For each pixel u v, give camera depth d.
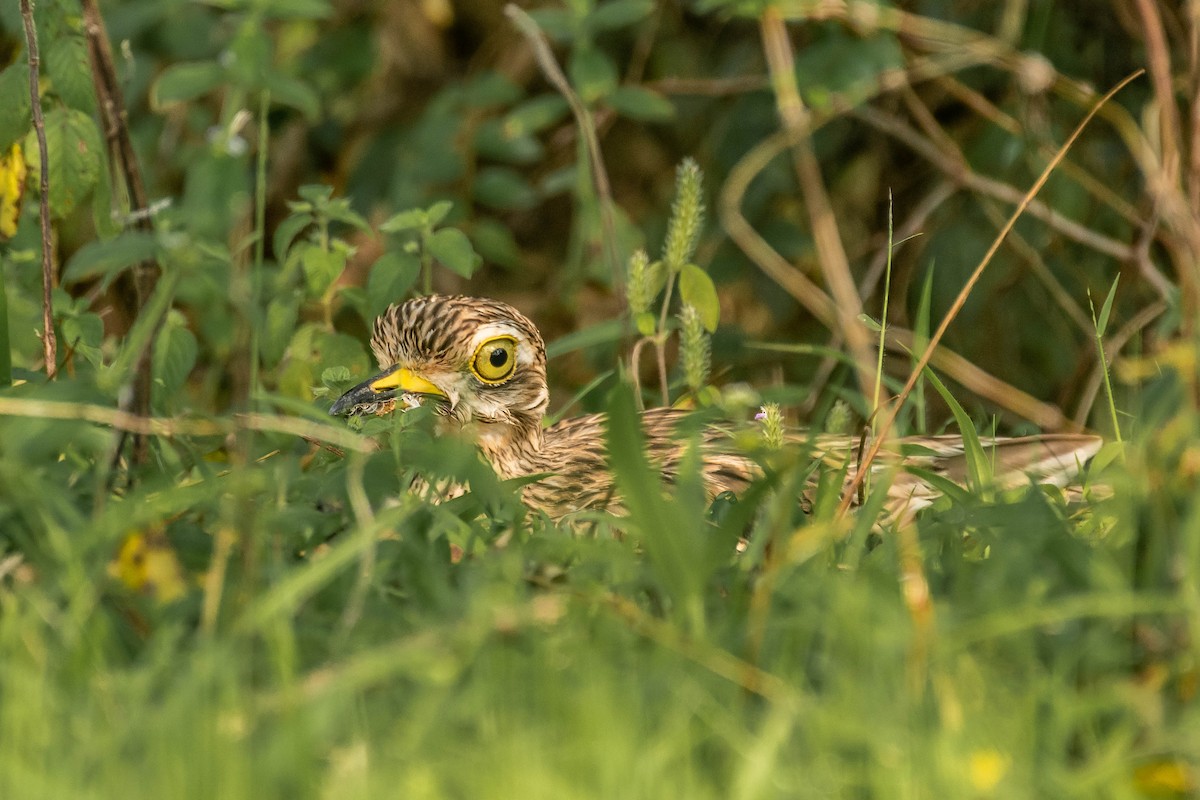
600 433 11.91
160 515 7.22
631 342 12.05
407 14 16.53
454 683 6.16
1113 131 15.02
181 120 15.82
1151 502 7.03
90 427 7.80
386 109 16.55
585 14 13.66
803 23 15.04
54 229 11.27
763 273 15.59
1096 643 6.41
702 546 6.87
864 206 15.69
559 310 15.94
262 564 7.18
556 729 5.74
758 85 14.95
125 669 6.41
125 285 10.09
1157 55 9.69
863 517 7.72
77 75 10.12
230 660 5.98
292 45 16.34
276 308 11.23
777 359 15.50
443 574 7.18
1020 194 13.71
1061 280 15.38
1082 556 6.99
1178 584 6.67
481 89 15.62
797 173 15.73
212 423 8.03
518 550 7.27
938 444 10.98
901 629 6.30
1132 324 12.41
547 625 6.47
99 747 5.57
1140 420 8.61
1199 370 7.39
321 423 9.22
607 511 10.00
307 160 16.52
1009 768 5.50
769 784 5.44
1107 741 5.95
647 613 6.91
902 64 13.85
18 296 11.35
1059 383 15.46
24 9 9.29
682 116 16.44
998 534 7.67
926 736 5.71
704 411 9.30
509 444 11.40
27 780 5.31
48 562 7.00
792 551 7.06
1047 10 13.84
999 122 13.67
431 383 11.11
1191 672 6.22
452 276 17.02
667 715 5.84
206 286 12.21
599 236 13.68
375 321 11.40
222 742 5.49
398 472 8.13
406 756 5.56
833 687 6.09
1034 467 10.47
